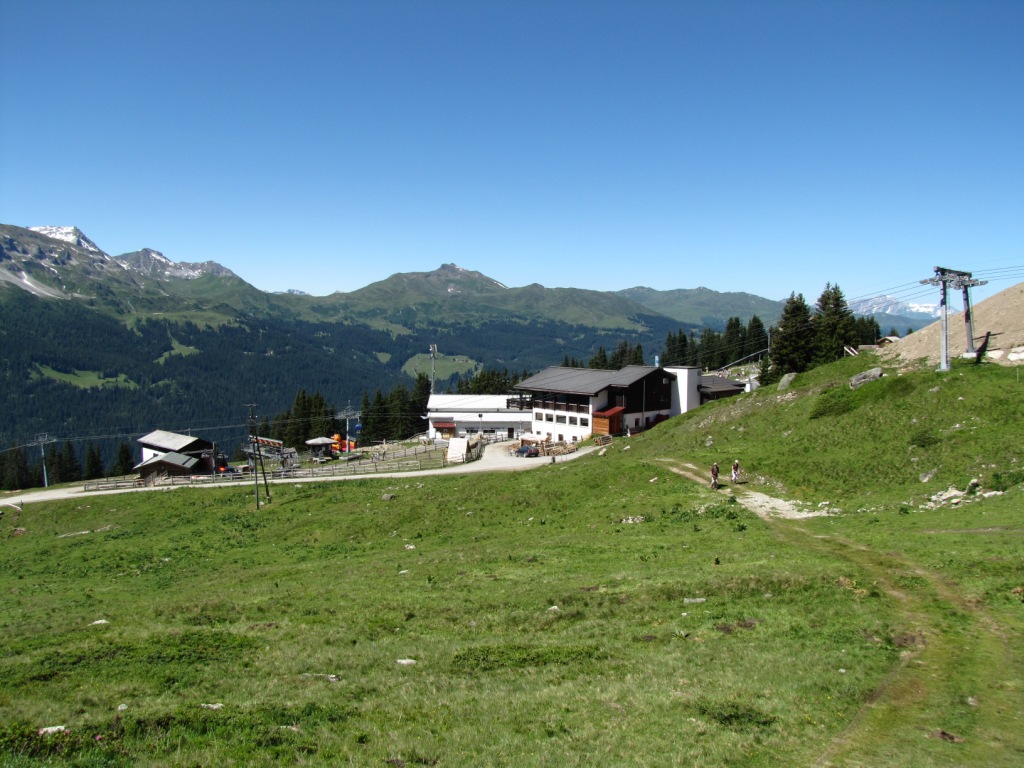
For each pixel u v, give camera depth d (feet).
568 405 345.10
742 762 46.39
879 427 176.35
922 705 54.13
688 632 75.51
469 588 101.96
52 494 306.55
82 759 46.37
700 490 159.53
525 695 60.08
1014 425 148.97
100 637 88.02
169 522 241.14
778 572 89.51
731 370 543.39
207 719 54.13
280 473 310.86
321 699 60.90
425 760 47.57
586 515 157.89
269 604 103.19
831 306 355.15
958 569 85.71
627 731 51.60
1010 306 228.02
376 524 188.44
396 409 545.03
